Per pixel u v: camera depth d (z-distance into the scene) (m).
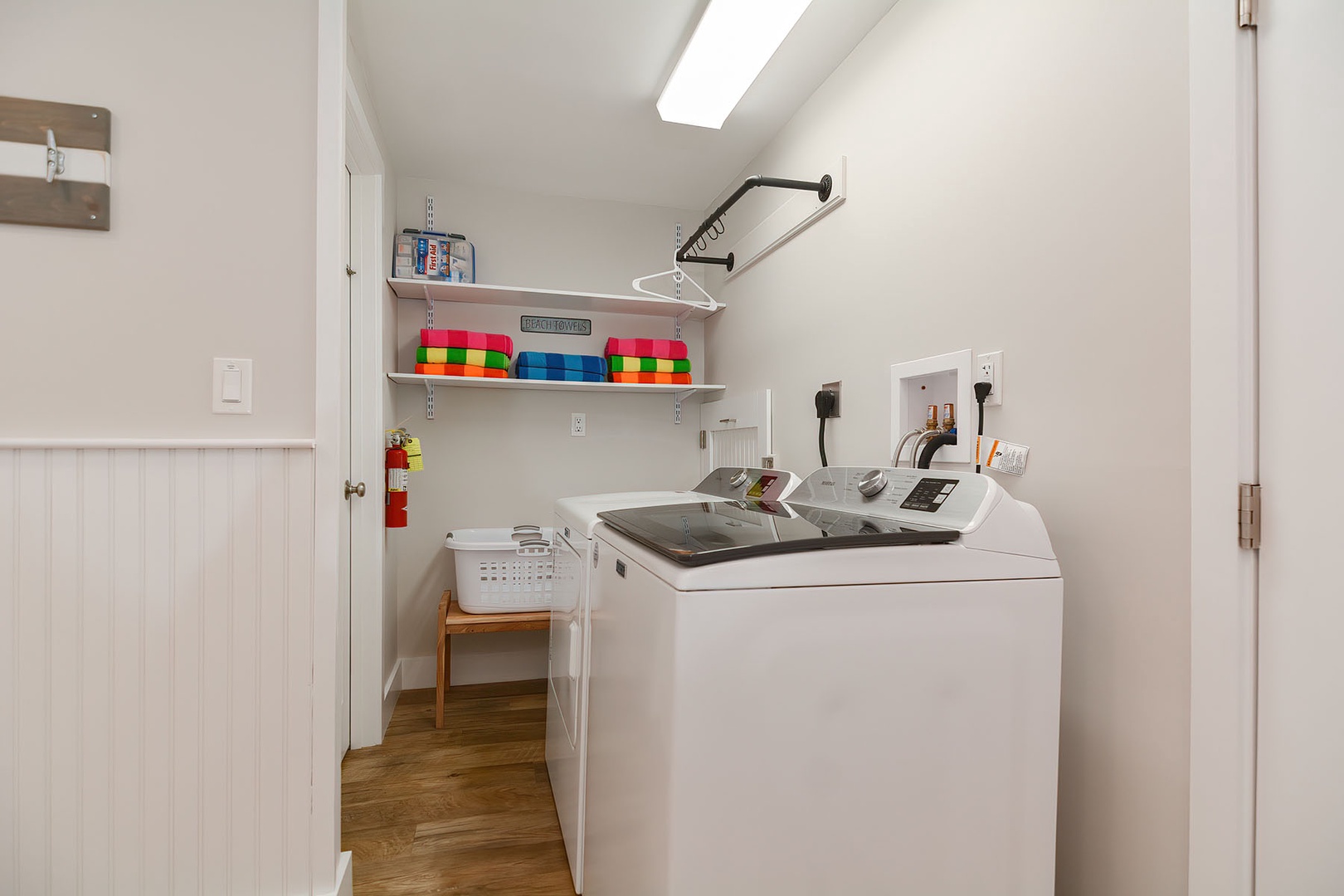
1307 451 0.87
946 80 1.52
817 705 0.98
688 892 0.93
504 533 2.87
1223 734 0.94
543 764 2.18
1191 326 0.97
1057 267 1.21
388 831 1.78
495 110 2.32
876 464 1.77
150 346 1.29
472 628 2.49
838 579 0.99
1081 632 1.17
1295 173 0.88
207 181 1.31
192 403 1.31
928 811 1.03
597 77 2.11
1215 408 0.95
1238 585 0.92
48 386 1.25
